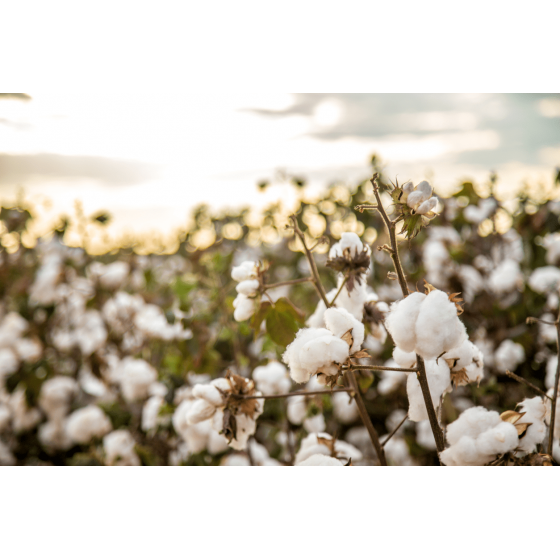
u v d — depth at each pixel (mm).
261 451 1617
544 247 2193
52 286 2412
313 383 1650
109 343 2451
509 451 805
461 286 2250
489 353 2010
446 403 1493
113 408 2336
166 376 1913
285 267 2701
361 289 1032
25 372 2424
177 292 1891
